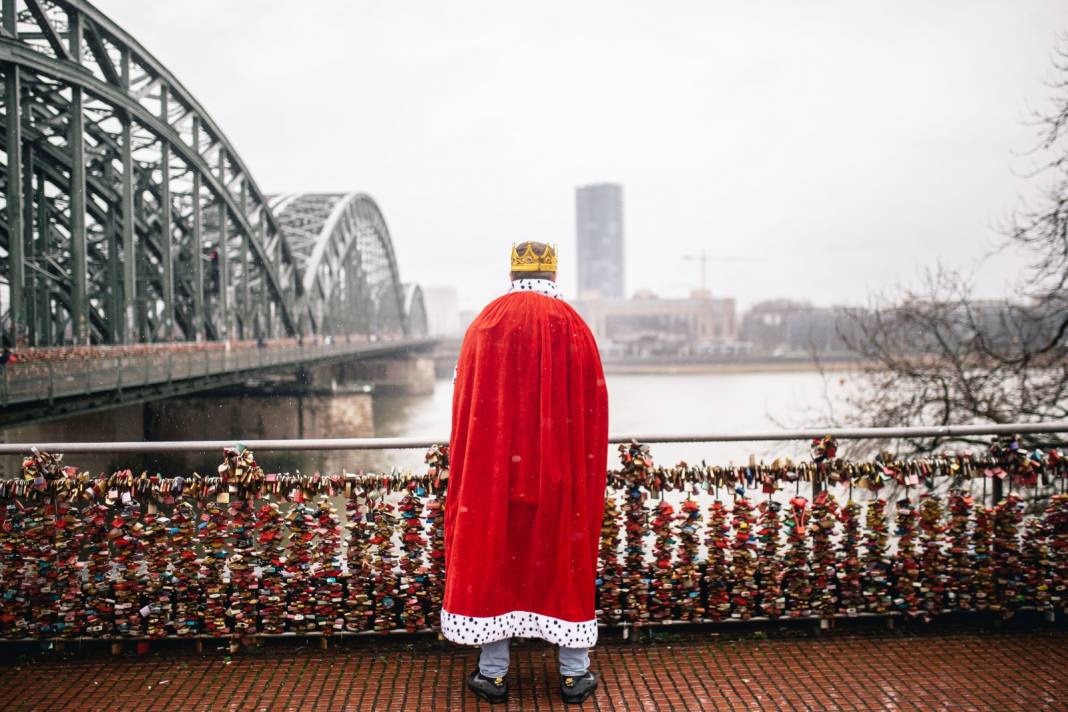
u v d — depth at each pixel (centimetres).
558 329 422
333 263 6259
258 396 4050
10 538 482
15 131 2048
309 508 495
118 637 482
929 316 1312
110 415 2731
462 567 410
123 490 480
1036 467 513
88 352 2398
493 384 418
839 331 1455
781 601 504
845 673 454
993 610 513
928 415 1315
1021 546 528
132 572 486
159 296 4075
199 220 3500
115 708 418
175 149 3209
